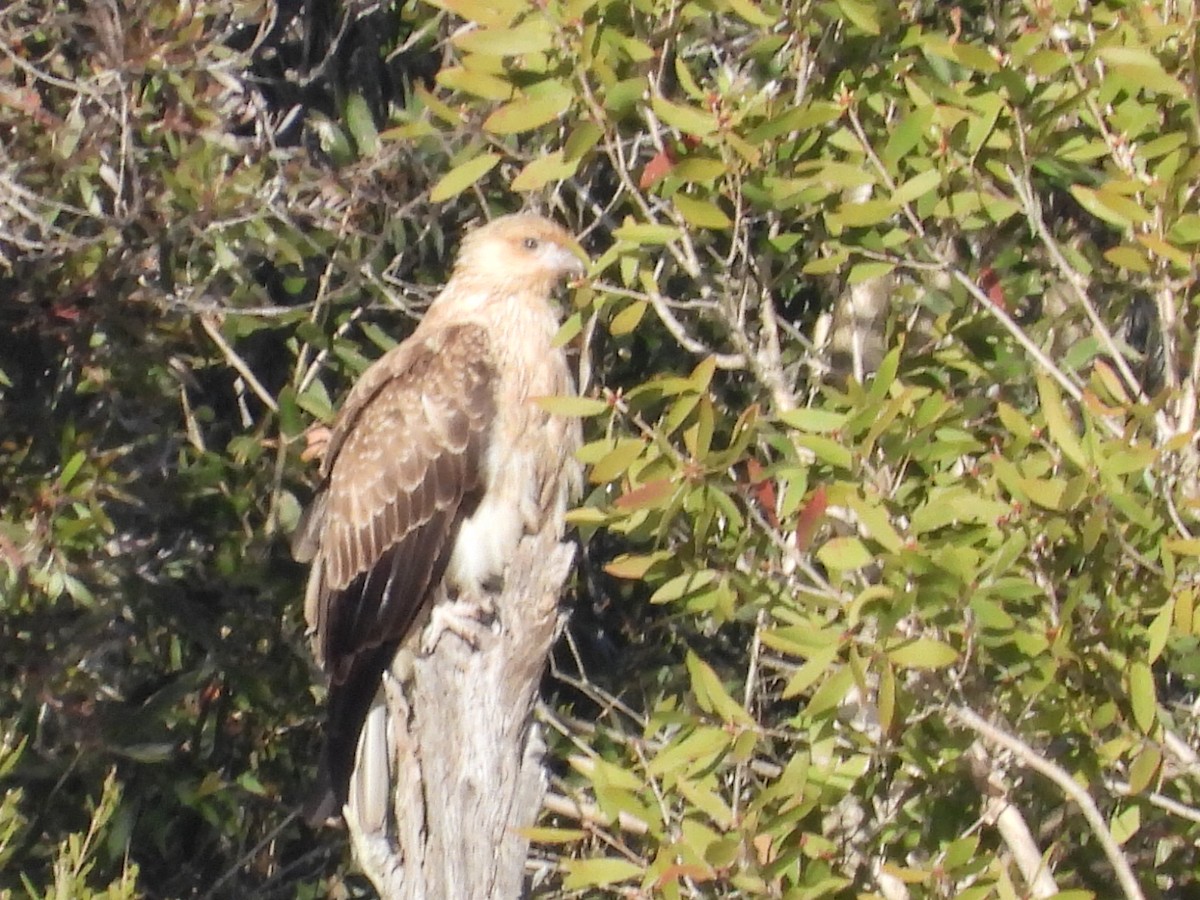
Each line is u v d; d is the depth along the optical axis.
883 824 10.51
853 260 10.84
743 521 10.18
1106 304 12.12
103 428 13.62
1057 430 9.17
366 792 11.78
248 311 13.07
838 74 10.67
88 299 13.19
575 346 13.52
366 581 12.51
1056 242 11.21
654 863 9.91
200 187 12.84
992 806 10.51
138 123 13.19
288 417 13.45
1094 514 9.13
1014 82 9.81
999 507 9.28
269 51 14.26
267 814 15.02
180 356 13.73
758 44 10.51
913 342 11.37
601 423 12.70
